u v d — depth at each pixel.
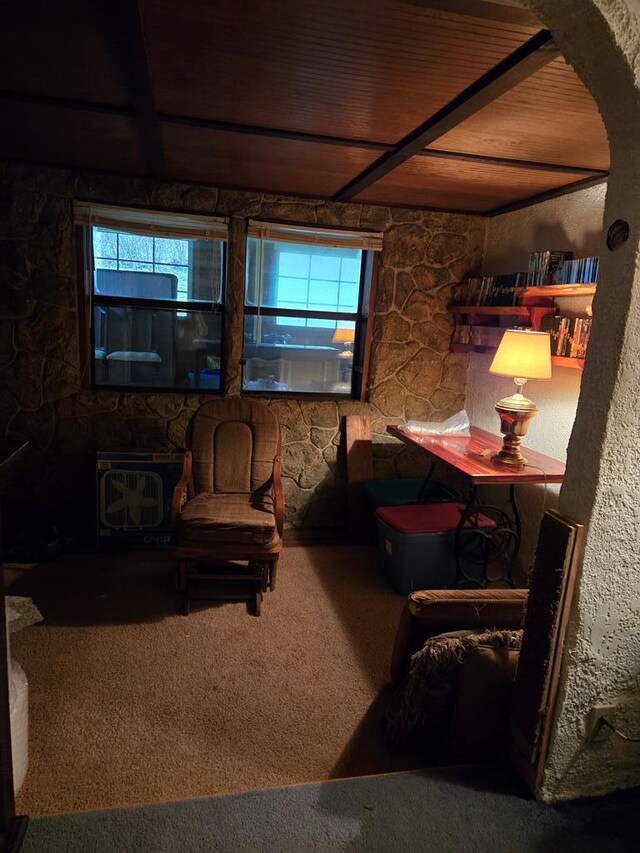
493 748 1.75
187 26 1.52
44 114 2.26
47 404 3.40
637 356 1.33
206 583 2.99
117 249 3.43
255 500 3.05
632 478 1.41
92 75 1.86
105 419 3.49
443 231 3.77
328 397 3.91
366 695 2.18
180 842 1.42
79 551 3.32
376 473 3.98
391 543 3.00
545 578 1.51
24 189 3.13
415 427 3.47
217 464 3.20
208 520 2.66
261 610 2.77
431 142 2.33
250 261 3.62
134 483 3.32
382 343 3.81
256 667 2.32
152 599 2.81
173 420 3.58
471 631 1.87
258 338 3.76
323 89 1.88
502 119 2.04
